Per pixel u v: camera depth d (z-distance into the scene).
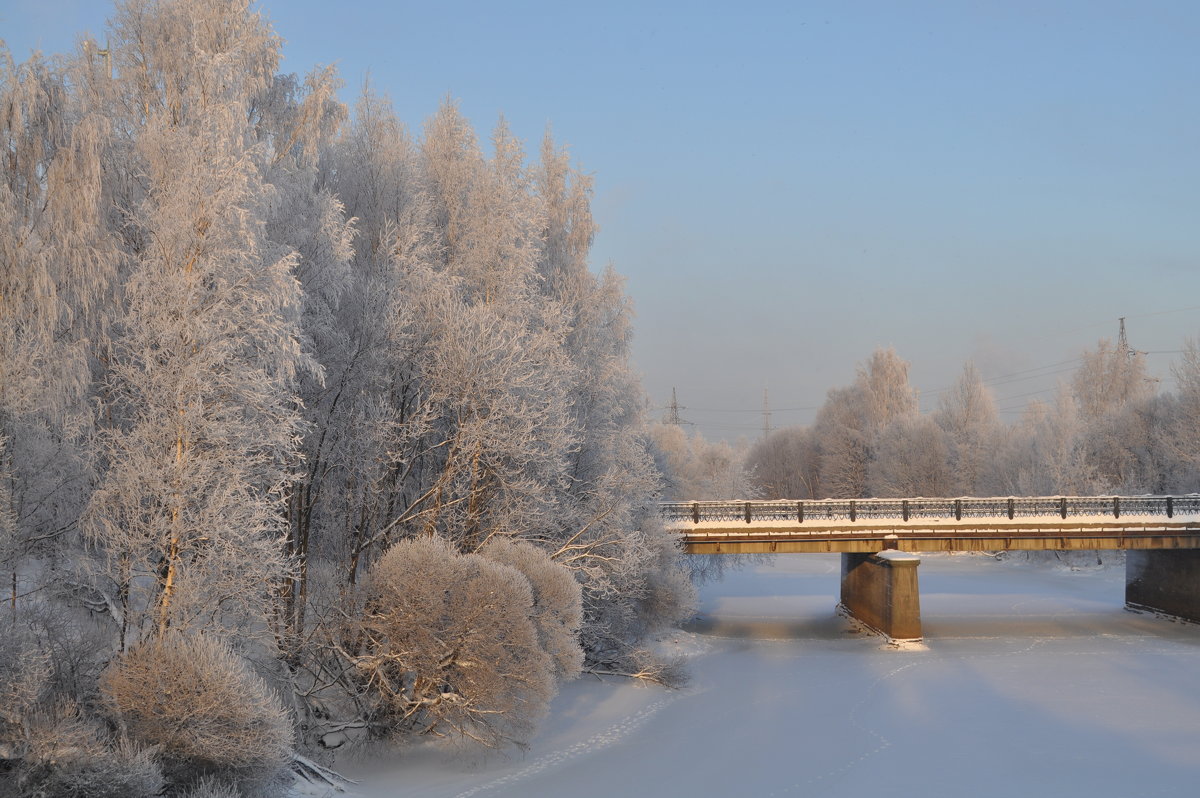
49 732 13.13
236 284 16.59
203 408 16.34
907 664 31.64
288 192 20.30
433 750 20.38
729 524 36.69
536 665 19.86
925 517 37.62
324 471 22.06
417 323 23.56
